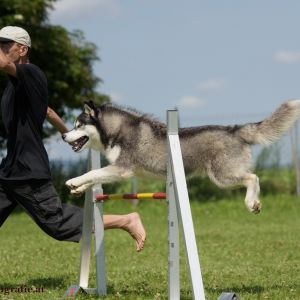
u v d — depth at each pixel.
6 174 9.09
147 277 11.59
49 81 33.78
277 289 10.06
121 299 9.04
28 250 16.70
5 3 32.09
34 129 9.02
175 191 7.77
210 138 10.16
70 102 35.97
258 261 14.18
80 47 37.69
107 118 10.31
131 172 9.95
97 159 9.69
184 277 11.95
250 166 10.22
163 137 9.87
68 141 10.59
